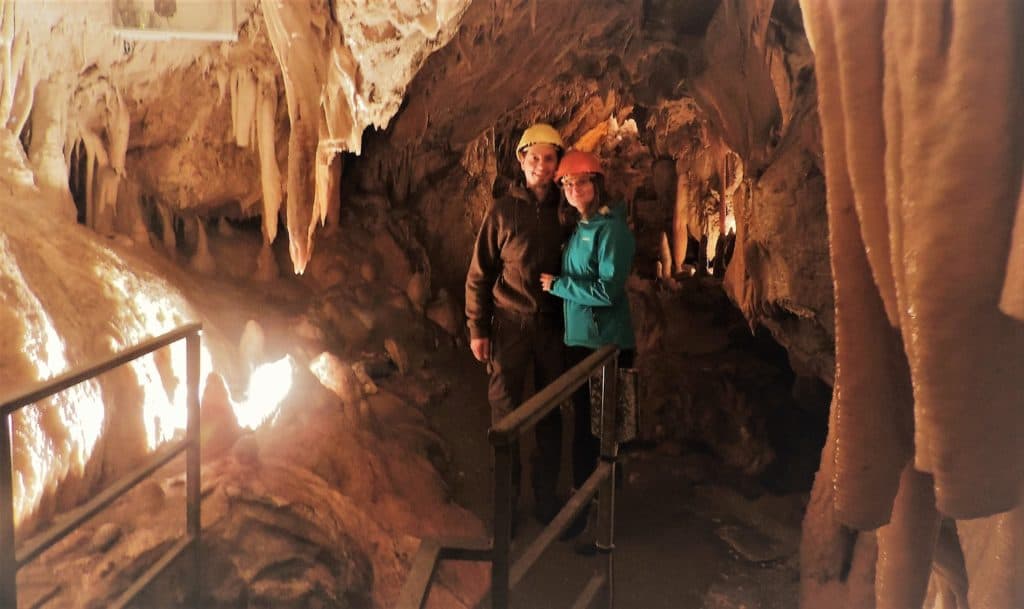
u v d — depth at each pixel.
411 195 6.09
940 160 0.91
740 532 3.69
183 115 4.17
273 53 4.02
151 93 3.97
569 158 3.12
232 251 4.84
